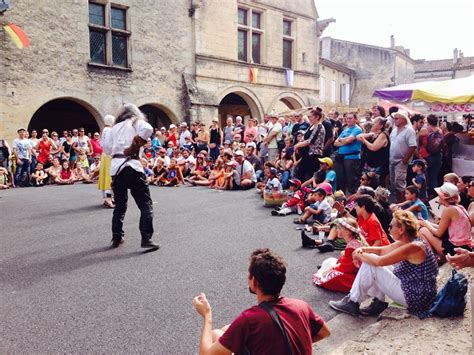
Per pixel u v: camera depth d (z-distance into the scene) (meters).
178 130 13.86
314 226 5.91
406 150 6.83
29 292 3.89
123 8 14.42
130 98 14.52
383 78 28.28
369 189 5.14
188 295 3.84
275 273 2.09
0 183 10.89
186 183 11.66
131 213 7.24
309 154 8.21
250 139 12.01
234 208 7.79
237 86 17.38
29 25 12.34
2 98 11.94
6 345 2.99
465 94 8.27
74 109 17.31
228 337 2.00
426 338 3.11
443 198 4.71
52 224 6.42
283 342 1.97
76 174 12.37
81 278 4.23
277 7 18.70
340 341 3.20
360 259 3.62
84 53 13.41
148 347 2.98
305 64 20.17
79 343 3.02
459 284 3.44
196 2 15.87
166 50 15.39
